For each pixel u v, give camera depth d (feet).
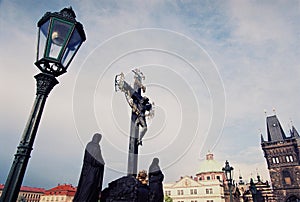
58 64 12.17
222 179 247.29
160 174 25.30
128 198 19.81
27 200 188.03
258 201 226.99
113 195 20.21
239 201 226.38
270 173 252.83
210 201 207.00
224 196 210.18
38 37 12.78
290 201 231.50
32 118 11.30
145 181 22.85
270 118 288.30
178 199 215.10
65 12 13.19
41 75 12.16
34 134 11.05
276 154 256.93
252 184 110.32
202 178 255.70
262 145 269.85
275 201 232.53
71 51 13.00
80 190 18.24
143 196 21.11
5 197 9.32
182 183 220.84
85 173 18.80
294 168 241.76
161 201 23.79
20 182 9.92
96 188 18.40
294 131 283.79
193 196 212.64
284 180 241.96
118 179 21.03
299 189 230.07
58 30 12.51
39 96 11.92
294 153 247.50
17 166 10.07
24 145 10.55
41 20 12.92
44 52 12.01
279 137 267.39
